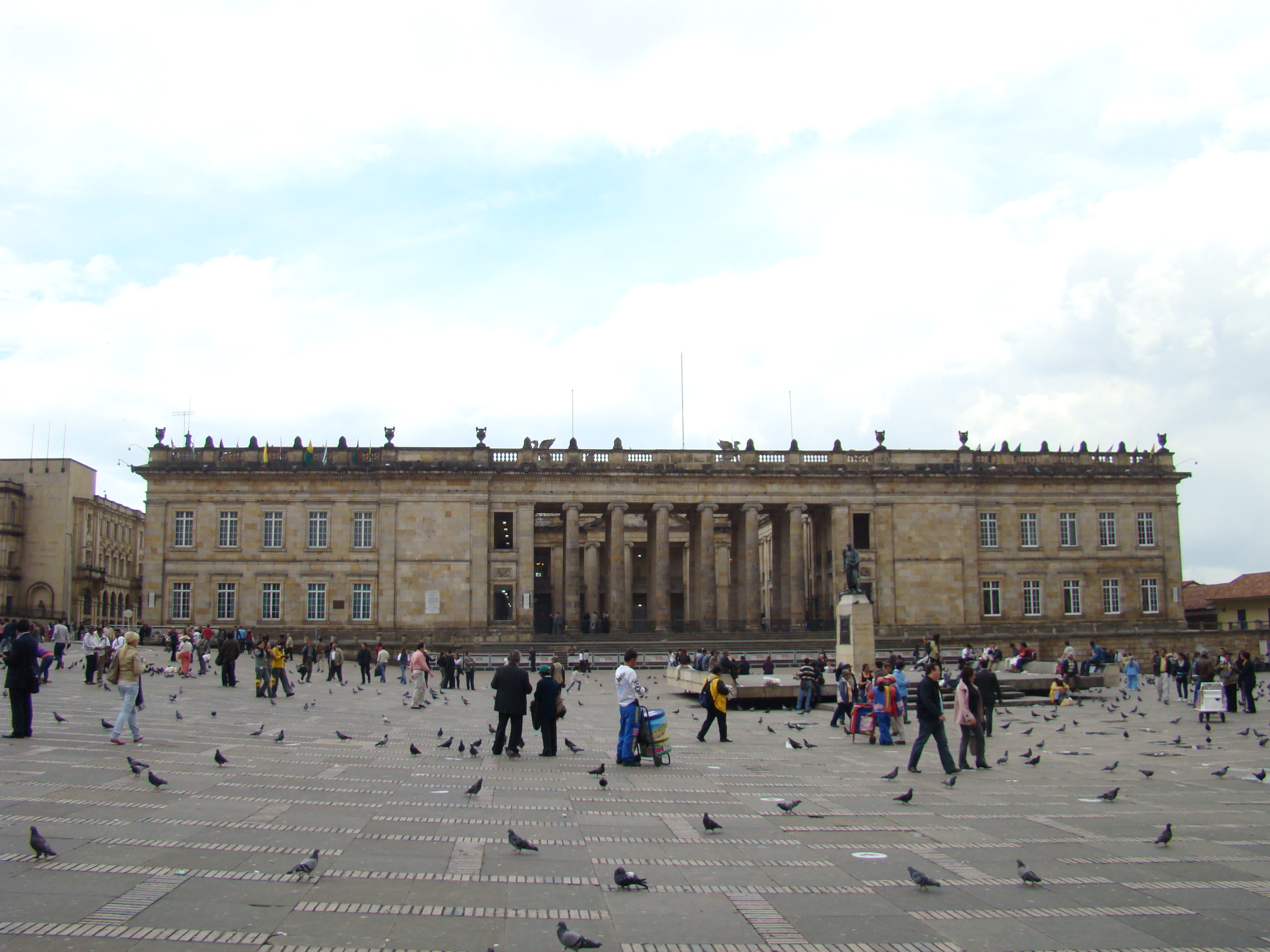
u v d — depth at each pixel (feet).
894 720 116.67
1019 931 43.80
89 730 103.60
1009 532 346.33
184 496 325.01
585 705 170.19
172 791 69.51
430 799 70.85
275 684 158.92
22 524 428.56
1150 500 354.33
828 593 346.13
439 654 279.08
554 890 48.34
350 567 325.01
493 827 61.87
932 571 337.72
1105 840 61.52
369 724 125.18
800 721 142.41
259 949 39.06
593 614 347.77
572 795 74.90
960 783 85.40
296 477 327.47
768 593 443.73
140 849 52.60
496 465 326.65
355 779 78.64
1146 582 351.87
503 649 293.84
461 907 45.11
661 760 95.14
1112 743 118.93
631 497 329.11
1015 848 59.21
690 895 48.08
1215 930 44.21
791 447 338.34
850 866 54.24
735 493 332.19
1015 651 312.71
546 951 40.09
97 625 403.34
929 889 49.90
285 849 54.03
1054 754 108.27
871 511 337.72
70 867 48.70
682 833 61.98
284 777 78.13
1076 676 210.79
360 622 323.57
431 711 147.54
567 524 326.85
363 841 56.59
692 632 322.55
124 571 493.36
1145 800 77.61
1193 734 129.39
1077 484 350.84
